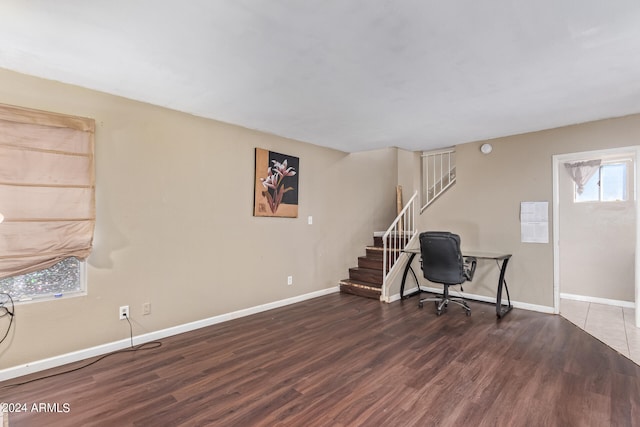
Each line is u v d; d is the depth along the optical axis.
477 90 2.81
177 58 2.26
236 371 2.59
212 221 3.70
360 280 5.32
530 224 4.33
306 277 4.85
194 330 3.52
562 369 2.64
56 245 2.62
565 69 2.41
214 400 2.18
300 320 3.87
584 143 3.89
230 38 1.99
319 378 2.48
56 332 2.67
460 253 4.00
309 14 1.74
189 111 3.41
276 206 4.38
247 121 3.76
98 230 2.88
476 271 4.83
